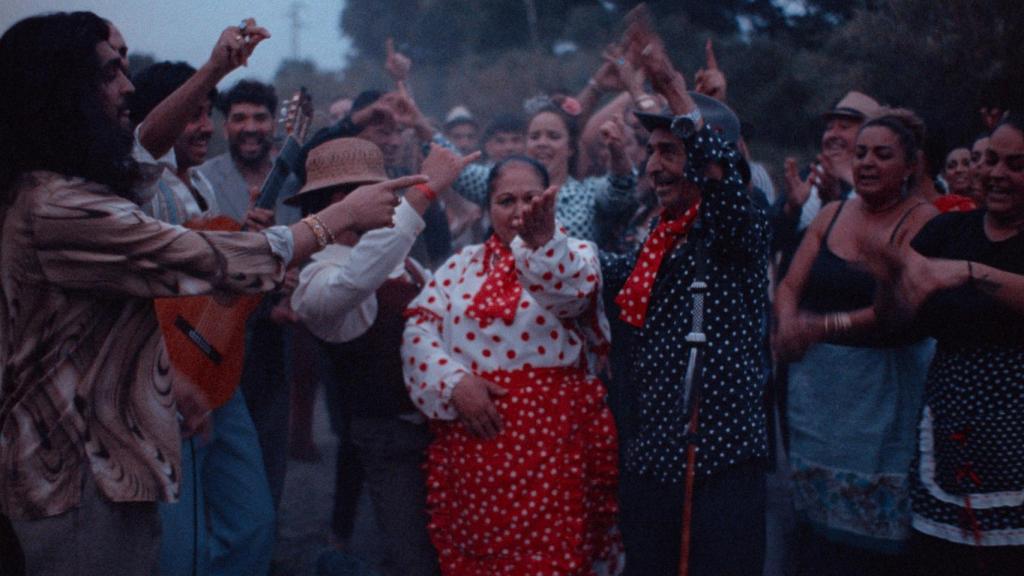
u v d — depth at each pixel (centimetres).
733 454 311
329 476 594
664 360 318
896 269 351
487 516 339
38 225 235
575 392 344
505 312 339
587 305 336
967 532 331
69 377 240
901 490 376
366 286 335
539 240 320
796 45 1107
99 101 245
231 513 375
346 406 366
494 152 624
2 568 246
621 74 490
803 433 392
